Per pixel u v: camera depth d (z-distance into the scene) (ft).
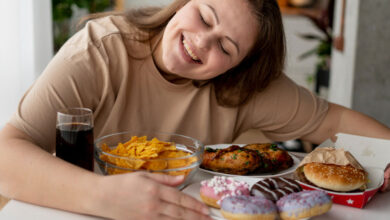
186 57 3.92
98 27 4.46
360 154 4.00
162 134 3.74
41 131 3.51
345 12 11.85
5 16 9.13
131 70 4.44
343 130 4.84
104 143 3.49
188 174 3.17
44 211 2.88
